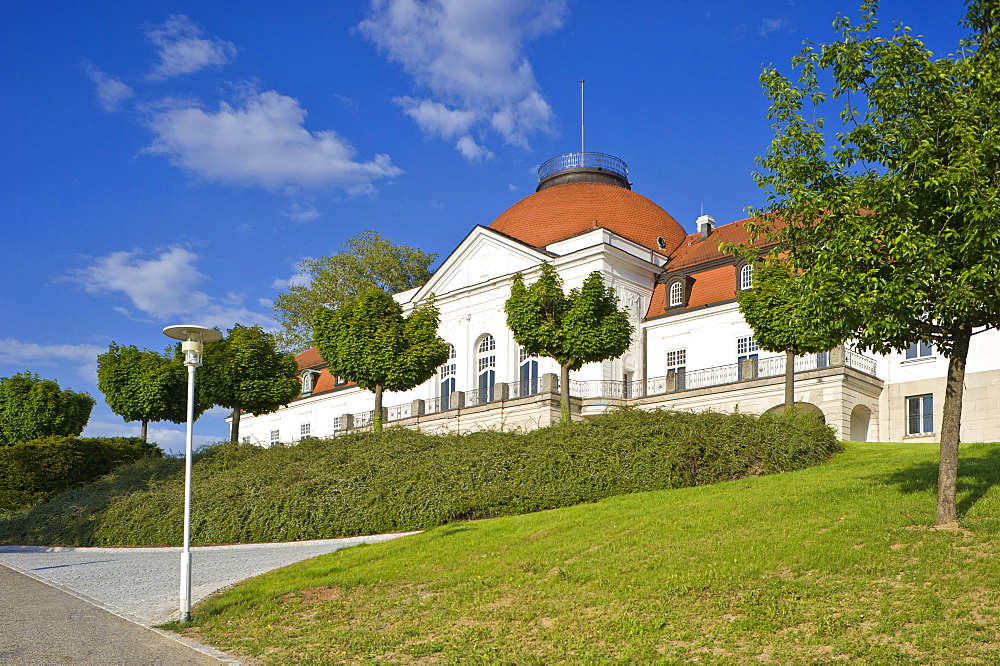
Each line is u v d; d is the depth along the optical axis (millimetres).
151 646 11609
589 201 48250
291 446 32281
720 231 47406
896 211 13195
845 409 33969
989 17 14227
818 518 14961
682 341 42938
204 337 14289
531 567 14992
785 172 14477
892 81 13711
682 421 26859
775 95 14812
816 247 14469
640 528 16438
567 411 32281
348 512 24516
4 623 12969
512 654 10930
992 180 12961
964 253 12562
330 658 11125
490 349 46938
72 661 10688
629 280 44312
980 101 13188
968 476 16750
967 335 13570
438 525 23031
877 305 12977
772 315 29344
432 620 12656
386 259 64938
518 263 45969
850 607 11062
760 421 27125
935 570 11695
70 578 17938
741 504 17109
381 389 35562
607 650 10781
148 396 38938
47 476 34250
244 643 11859
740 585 12352
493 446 26766
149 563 20531
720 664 9938
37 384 44719
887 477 18047
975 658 9305
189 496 13539
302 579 16219
